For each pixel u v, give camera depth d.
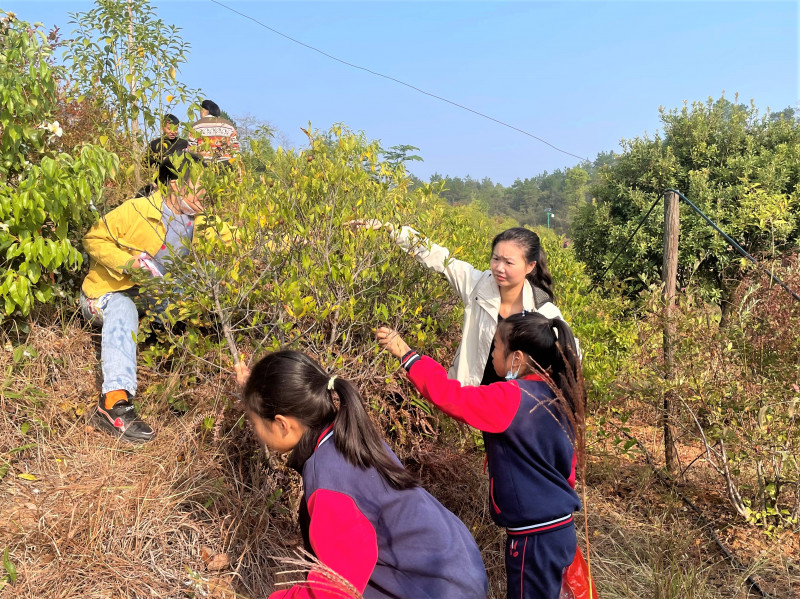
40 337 3.59
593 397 4.25
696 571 3.58
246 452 3.24
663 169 9.04
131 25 4.48
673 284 4.77
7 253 3.25
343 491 1.79
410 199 3.55
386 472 1.87
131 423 3.28
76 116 4.42
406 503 1.88
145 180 4.38
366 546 1.75
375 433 1.91
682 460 4.96
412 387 3.48
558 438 2.44
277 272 3.21
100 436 3.29
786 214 7.09
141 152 4.23
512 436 2.40
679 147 9.39
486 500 3.70
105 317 3.35
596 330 4.50
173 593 2.64
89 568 2.60
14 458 3.05
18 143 3.37
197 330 3.19
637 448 5.06
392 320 3.38
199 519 2.98
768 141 9.31
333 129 3.38
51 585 2.50
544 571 2.41
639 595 3.38
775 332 3.98
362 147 3.36
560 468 2.50
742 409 3.95
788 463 3.98
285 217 3.09
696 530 3.96
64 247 3.32
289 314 3.04
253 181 3.35
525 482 2.42
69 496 2.86
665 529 4.02
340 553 1.73
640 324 4.64
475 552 2.00
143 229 3.31
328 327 3.37
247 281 3.02
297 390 1.84
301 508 1.96
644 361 4.45
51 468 3.05
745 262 4.96
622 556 3.72
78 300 3.77
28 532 2.64
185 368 3.44
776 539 3.96
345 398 1.88
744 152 9.13
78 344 3.68
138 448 3.24
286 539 3.09
